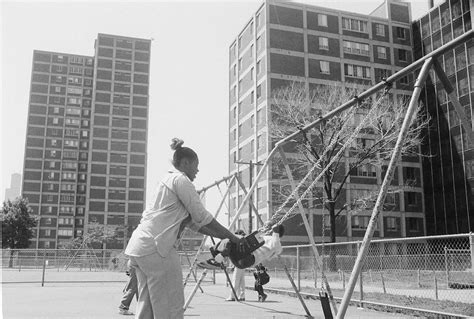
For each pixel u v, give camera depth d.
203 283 20.38
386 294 12.21
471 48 43.31
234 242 3.44
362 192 47.44
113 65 103.94
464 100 43.59
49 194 103.12
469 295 12.20
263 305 10.84
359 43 52.75
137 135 101.88
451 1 48.09
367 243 4.44
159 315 3.05
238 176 10.09
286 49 49.81
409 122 4.61
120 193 98.06
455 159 44.91
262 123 48.53
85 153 107.25
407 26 54.62
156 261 3.10
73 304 10.62
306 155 32.38
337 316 4.34
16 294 13.63
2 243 67.81
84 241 88.88
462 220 44.12
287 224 44.06
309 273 19.28
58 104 108.38
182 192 3.21
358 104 6.05
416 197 49.03
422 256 14.07
